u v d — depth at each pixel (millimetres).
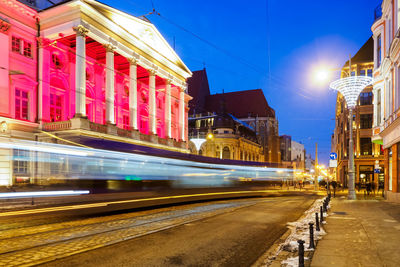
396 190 21531
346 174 56031
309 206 20672
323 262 6660
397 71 20469
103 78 35062
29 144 24656
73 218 13594
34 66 26969
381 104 26016
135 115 34031
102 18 29344
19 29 25734
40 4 32875
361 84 24844
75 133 25812
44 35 27688
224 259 7574
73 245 8547
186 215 14953
